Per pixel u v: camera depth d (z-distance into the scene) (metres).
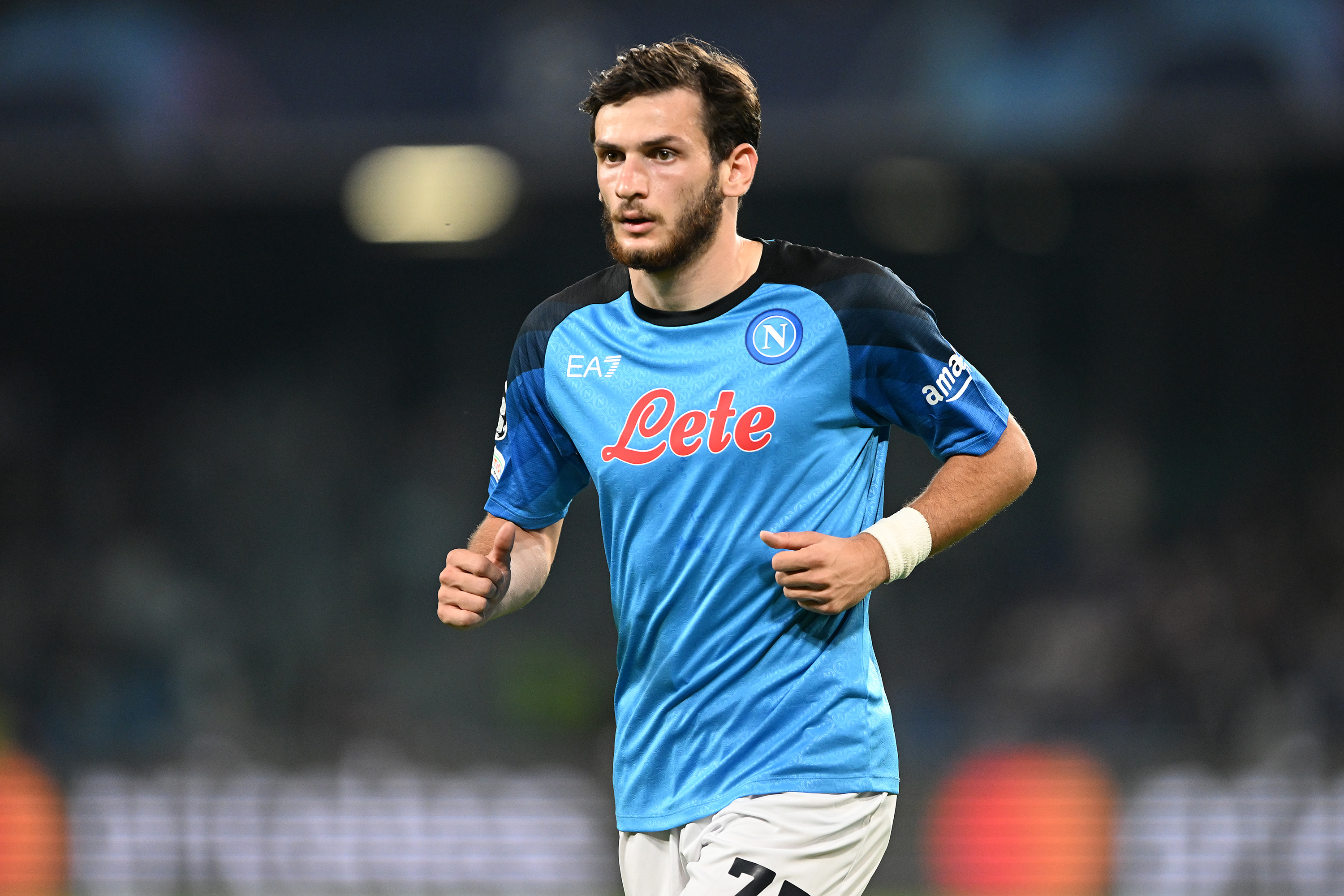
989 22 46.97
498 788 38.47
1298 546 57.44
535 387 11.74
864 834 10.84
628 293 11.39
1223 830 37.44
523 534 12.26
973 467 10.83
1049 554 59.06
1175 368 61.72
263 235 62.09
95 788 39.12
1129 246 61.25
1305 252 60.88
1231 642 51.84
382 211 55.78
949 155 51.38
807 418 10.66
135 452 62.22
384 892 38.12
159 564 59.47
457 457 61.84
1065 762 39.56
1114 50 46.16
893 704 50.16
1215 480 60.69
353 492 61.28
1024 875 38.16
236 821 38.50
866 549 10.31
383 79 48.91
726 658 10.77
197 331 63.53
